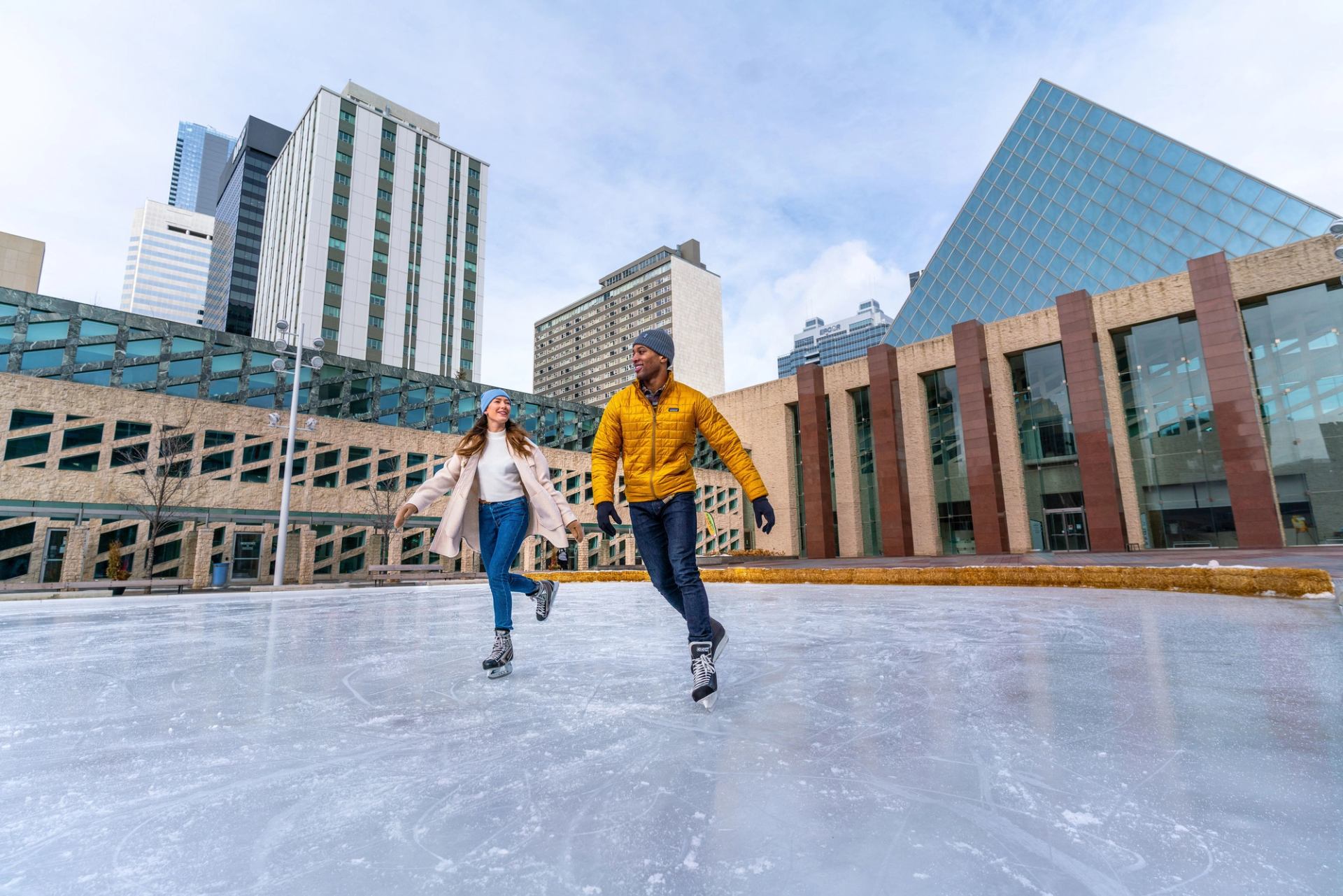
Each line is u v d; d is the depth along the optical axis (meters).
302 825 1.45
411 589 14.61
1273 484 21.66
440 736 2.15
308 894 1.13
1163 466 24.59
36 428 17.73
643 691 2.85
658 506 2.88
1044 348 28.02
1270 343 23.16
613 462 3.14
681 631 5.17
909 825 1.40
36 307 18.98
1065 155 40.56
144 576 19.08
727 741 2.06
